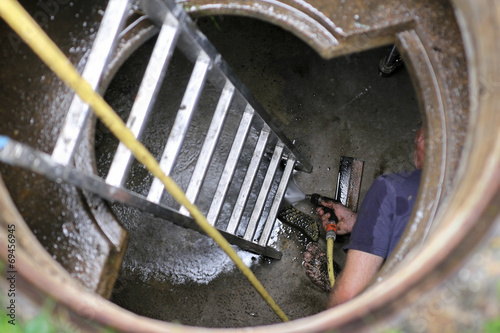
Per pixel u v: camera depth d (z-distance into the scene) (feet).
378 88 14.76
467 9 5.32
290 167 13.15
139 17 7.80
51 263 5.34
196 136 14.21
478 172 4.78
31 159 5.15
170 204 13.53
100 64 6.72
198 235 13.88
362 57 14.98
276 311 11.02
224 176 10.43
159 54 7.53
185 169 13.94
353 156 14.35
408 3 7.13
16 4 5.29
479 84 5.08
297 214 13.83
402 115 14.52
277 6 7.86
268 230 12.94
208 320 13.05
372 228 9.20
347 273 9.25
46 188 7.10
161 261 13.56
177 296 13.26
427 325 4.92
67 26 7.55
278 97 14.79
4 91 6.91
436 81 7.04
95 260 7.21
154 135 14.08
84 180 6.33
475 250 4.87
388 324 4.90
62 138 6.46
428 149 7.10
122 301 13.04
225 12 8.09
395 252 7.04
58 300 4.91
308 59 15.05
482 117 4.99
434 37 7.02
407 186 9.16
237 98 9.84
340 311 4.98
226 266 13.65
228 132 14.21
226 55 15.01
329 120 14.66
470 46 5.32
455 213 4.89
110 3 6.84
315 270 13.38
